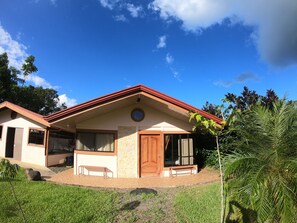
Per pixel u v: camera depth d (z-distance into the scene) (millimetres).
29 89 33438
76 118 13086
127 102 13328
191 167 14227
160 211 7754
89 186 11172
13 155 19125
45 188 10148
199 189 10195
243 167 5812
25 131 18625
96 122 13961
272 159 5977
